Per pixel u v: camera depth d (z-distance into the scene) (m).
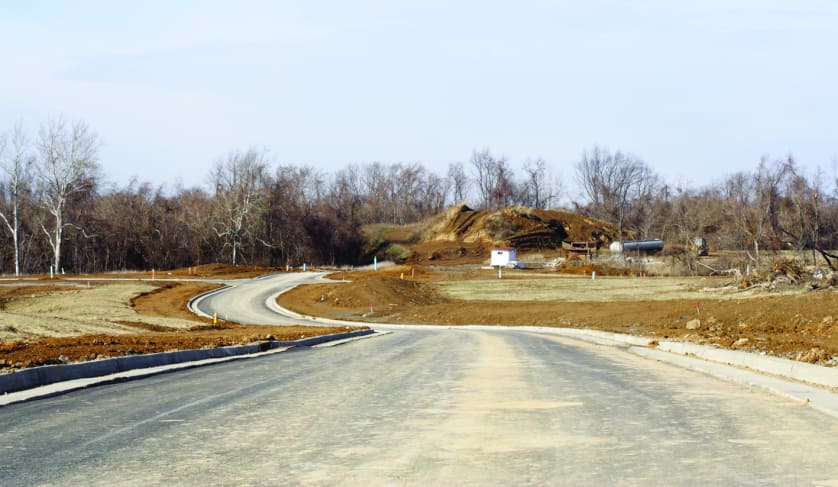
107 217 100.75
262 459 7.84
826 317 29.89
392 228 129.25
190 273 83.56
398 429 9.56
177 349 22.06
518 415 10.62
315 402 12.15
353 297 61.22
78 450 8.38
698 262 76.31
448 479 6.88
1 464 7.69
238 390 13.80
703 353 20.66
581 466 7.38
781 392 12.72
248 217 102.75
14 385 13.26
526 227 118.94
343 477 6.99
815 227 61.91
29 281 71.38
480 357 21.66
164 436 9.20
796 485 6.61
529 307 53.28
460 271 86.88
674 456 7.83
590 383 14.66
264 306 59.69
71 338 25.91
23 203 93.56
